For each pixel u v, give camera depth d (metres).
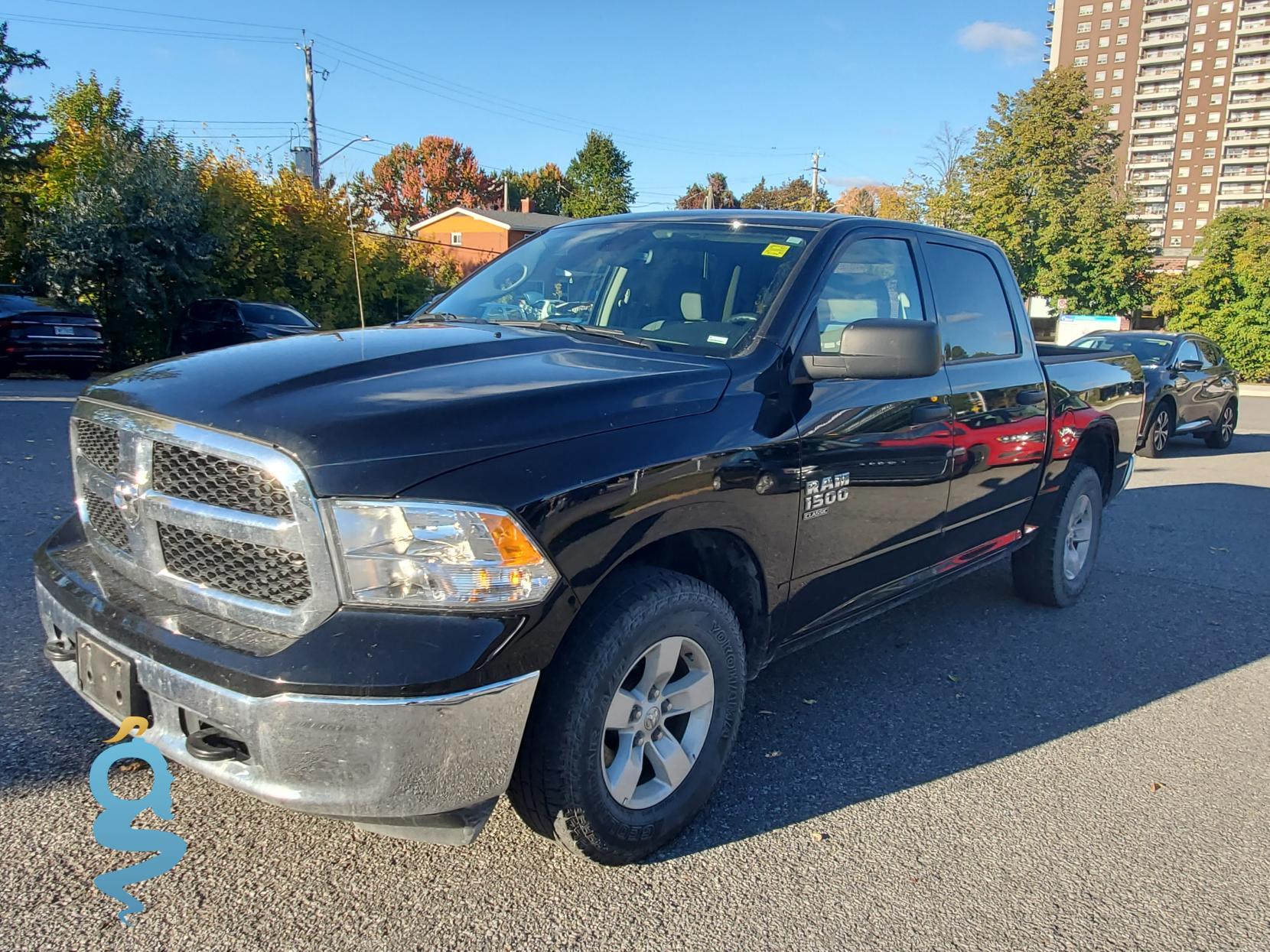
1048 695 4.15
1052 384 4.80
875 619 5.12
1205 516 8.34
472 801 2.19
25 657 3.83
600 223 4.08
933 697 4.07
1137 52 140.38
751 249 3.50
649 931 2.42
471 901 2.50
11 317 16.30
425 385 2.47
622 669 2.47
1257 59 133.38
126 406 2.46
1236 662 4.65
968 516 4.18
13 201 23.16
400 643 2.05
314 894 2.49
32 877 2.48
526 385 2.53
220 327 17.88
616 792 2.56
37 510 6.12
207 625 2.24
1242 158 135.88
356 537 2.07
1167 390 12.60
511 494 2.20
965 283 4.36
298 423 2.16
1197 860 2.88
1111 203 38.22
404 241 25.83
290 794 2.06
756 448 2.83
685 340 3.20
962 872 2.77
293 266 22.95
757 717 3.78
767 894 2.61
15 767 3.00
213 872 2.56
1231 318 33.91
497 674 2.14
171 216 19.72
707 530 2.79
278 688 2.01
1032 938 2.48
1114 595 5.76
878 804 3.14
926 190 41.44
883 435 3.44
